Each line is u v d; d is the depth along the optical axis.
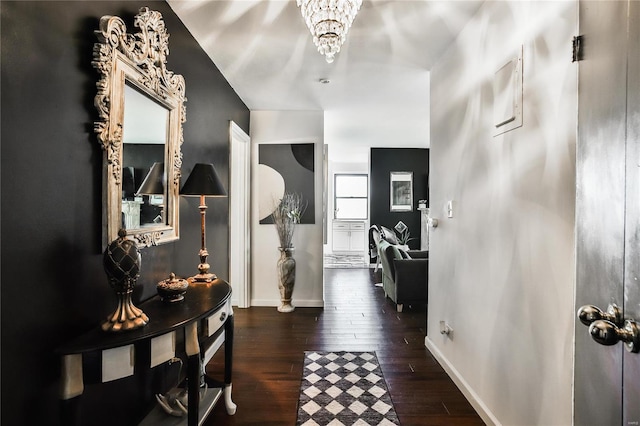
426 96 3.60
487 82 1.90
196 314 1.42
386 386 2.33
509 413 1.69
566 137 1.29
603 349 0.87
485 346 1.93
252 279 4.25
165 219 1.84
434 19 2.09
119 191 1.39
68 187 1.16
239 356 2.81
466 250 2.19
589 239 0.94
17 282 0.97
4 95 0.92
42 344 1.06
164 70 1.74
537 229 1.46
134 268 1.22
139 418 1.67
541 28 1.44
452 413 2.03
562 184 1.31
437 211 2.72
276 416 2.00
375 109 4.12
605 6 0.87
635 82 0.76
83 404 1.28
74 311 1.20
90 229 1.28
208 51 2.54
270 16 2.06
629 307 0.77
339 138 5.98
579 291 0.99
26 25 0.99
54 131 1.10
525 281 1.55
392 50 2.51
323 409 2.07
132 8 1.57
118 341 1.13
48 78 1.07
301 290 4.24
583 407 0.96
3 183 0.92
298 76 3.04
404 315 3.90
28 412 1.01
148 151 1.66
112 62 1.31
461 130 2.25
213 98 2.77
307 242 4.22
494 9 1.83
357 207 9.23
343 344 3.05
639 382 0.73
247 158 4.11
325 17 1.55
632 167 0.76
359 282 5.64
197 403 1.46
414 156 7.08
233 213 4.19
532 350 1.50
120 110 1.37
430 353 2.86
